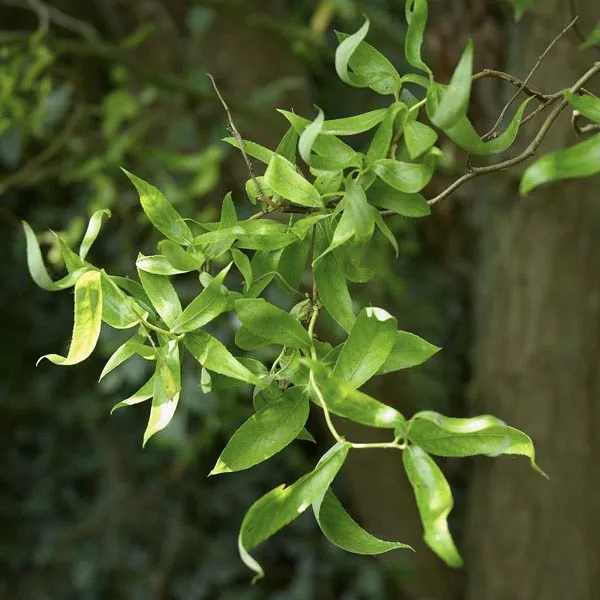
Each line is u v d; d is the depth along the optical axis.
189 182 2.99
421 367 3.14
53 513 3.89
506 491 2.64
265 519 0.92
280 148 1.04
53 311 3.96
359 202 0.98
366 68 1.01
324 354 1.02
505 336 2.53
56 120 2.86
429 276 3.27
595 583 2.59
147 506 3.80
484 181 2.53
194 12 2.85
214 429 2.80
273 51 3.03
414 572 3.18
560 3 2.10
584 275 2.43
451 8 2.38
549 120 1.02
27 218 3.70
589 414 2.51
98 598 3.79
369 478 3.09
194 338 0.99
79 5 3.45
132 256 3.23
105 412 3.73
